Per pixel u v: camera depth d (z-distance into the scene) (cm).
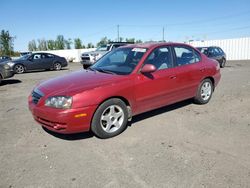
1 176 322
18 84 1110
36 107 416
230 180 302
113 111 434
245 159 352
